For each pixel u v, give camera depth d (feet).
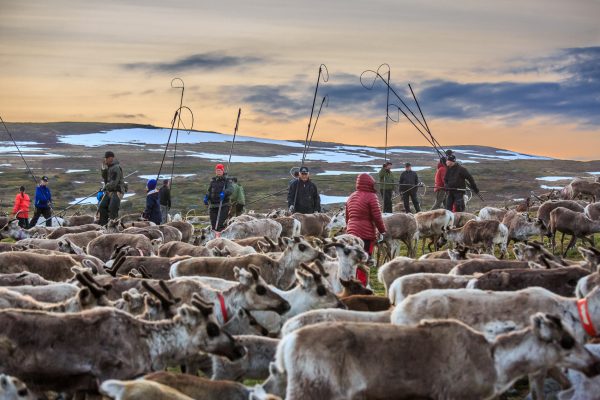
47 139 523.29
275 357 34.30
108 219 94.17
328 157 473.67
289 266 53.36
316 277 43.01
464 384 30.94
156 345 35.12
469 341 31.27
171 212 192.85
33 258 53.83
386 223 81.15
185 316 35.63
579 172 318.04
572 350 31.37
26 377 33.01
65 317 33.86
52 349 33.27
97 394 34.01
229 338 35.94
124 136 560.61
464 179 98.53
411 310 36.14
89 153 446.19
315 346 30.19
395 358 30.66
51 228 100.78
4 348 32.65
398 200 196.85
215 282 45.42
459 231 81.97
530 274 42.27
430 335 31.14
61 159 394.73
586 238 80.69
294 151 525.34
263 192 263.90
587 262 47.47
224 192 93.30
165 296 40.22
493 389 31.35
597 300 35.24
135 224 89.81
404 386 30.66
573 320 35.50
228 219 94.79
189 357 35.96
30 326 33.17
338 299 43.01
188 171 350.02
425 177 296.10
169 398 29.04
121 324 34.63
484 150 568.41
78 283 44.14
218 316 41.75
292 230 86.84
